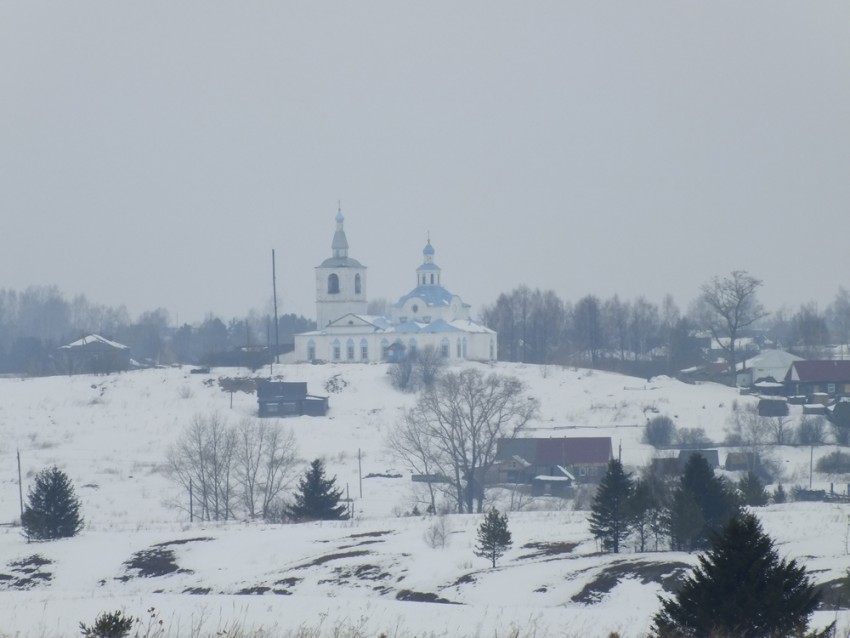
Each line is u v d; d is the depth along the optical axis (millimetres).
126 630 64250
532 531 147750
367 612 78500
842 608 85188
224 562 141000
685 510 126062
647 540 133500
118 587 134375
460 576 121000
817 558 113938
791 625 63531
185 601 84125
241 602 83625
